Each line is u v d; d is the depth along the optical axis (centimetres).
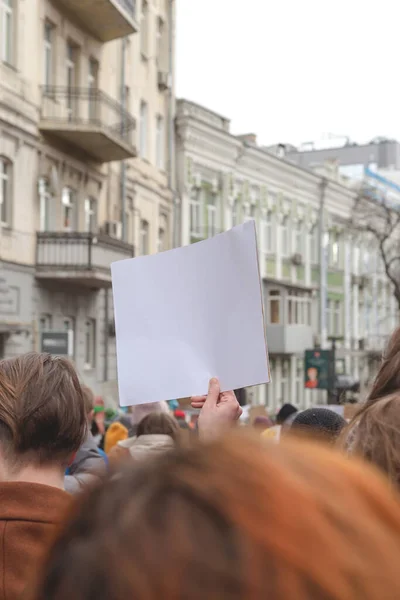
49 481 246
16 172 2133
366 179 5572
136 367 328
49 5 2295
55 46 2341
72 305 2462
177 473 83
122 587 77
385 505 85
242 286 313
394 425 197
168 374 324
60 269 2264
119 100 2795
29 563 215
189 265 324
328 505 82
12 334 2130
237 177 3828
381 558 79
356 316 5200
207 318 321
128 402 330
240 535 78
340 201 4934
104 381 2688
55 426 245
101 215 2670
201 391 320
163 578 76
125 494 83
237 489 81
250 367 311
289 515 80
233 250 316
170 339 326
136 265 333
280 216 4281
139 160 3003
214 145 3622
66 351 1781
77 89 2366
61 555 83
